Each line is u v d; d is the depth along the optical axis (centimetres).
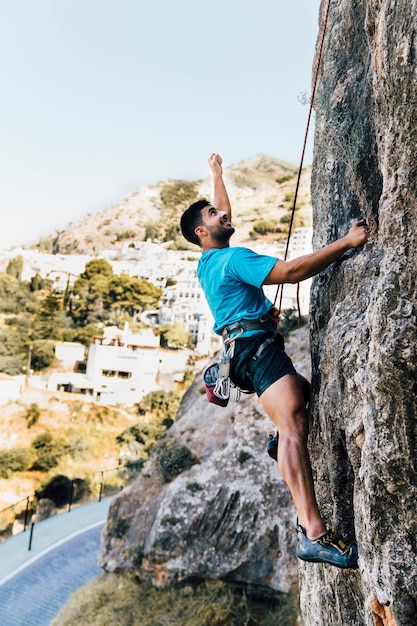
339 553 268
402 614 241
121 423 6247
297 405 291
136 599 1232
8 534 2739
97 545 1869
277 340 311
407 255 241
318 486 342
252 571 1148
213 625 1095
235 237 9144
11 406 6084
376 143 315
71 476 5112
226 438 1390
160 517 1252
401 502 241
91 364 6888
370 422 249
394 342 233
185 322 7794
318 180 375
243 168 11469
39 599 1458
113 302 7844
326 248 294
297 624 1025
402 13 242
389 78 251
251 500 1211
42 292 7900
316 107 354
